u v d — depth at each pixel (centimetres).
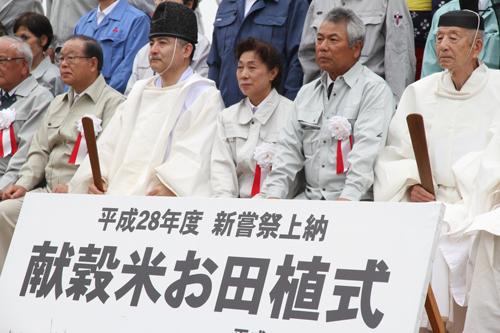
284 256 449
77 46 831
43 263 541
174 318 466
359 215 438
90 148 630
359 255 427
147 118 743
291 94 781
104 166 736
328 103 661
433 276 517
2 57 892
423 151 496
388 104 642
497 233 471
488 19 722
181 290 473
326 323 418
